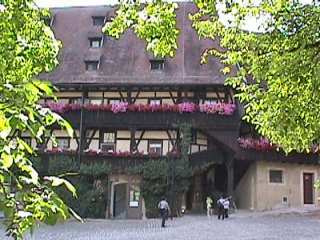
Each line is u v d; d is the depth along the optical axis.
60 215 2.19
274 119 9.23
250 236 21.45
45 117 2.37
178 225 26.44
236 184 35.50
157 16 8.55
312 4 8.56
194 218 29.73
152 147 33.03
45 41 6.39
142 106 32.97
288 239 20.50
